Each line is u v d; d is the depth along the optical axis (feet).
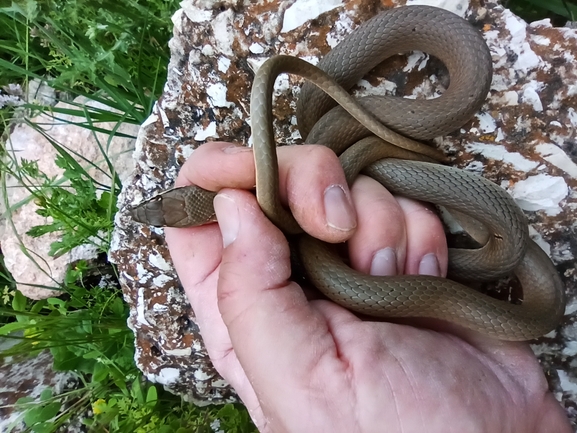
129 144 0.89
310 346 0.42
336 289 0.51
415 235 0.53
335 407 0.41
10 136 0.95
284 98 0.58
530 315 0.51
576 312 0.60
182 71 0.62
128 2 0.72
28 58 0.85
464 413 0.42
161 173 0.66
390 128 0.54
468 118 0.52
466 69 0.51
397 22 0.52
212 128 0.62
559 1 0.73
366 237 0.50
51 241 0.92
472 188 0.52
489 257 0.55
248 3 0.57
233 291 0.45
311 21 0.56
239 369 0.57
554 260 0.58
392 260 0.50
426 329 0.50
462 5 0.54
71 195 0.80
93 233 0.81
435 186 0.53
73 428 0.85
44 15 0.72
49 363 0.93
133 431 0.77
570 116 0.53
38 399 0.86
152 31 0.76
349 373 0.41
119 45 0.72
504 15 0.54
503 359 0.50
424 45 0.53
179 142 0.64
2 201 0.96
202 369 0.77
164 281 0.72
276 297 0.44
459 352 0.47
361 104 0.54
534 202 0.56
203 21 0.58
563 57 0.53
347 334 0.44
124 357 0.83
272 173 0.47
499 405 0.45
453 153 0.56
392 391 0.41
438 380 0.42
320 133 0.55
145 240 0.70
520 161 0.55
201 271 0.58
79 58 0.74
